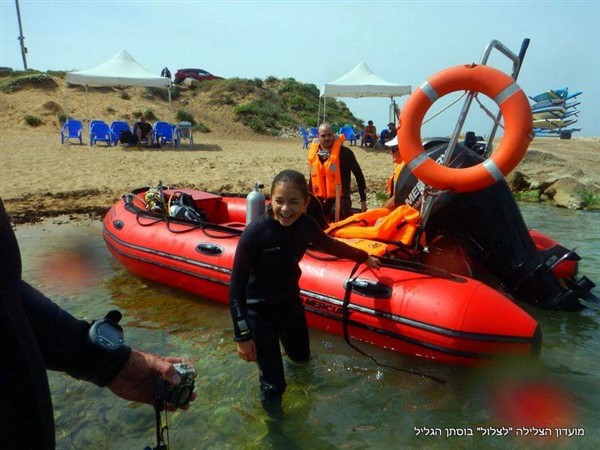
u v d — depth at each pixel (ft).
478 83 14.28
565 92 112.68
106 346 4.76
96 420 10.76
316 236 11.28
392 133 63.41
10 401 3.29
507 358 12.33
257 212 16.81
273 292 11.19
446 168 14.60
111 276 20.21
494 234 15.66
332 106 118.52
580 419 10.85
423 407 11.37
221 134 87.76
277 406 11.09
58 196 34.30
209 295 17.44
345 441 10.18
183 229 18.66
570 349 13.83
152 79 62.18
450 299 12.71
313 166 20.38
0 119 72.69
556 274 17.67
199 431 10.43
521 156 14.08
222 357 13.57
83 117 77.61
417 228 15.39
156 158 50.49
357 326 13.88
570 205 35.14
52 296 17.92
